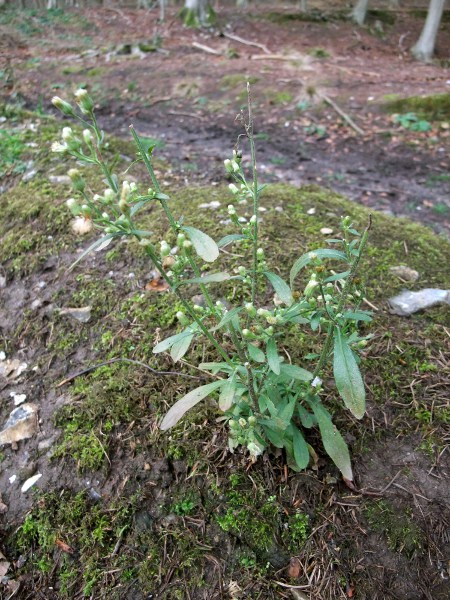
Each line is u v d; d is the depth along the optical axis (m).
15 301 0.54
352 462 0.37
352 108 1.28
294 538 0.33
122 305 0.50
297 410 0.36
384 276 0.53
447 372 0.43
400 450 0.38
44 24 2.24
